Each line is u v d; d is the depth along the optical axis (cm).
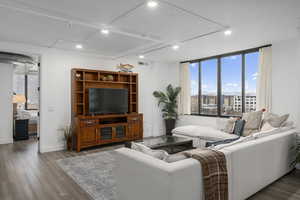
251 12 283
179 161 177
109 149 492
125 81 610
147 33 380
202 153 197
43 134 471
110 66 590
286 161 325
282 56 432
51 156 433
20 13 287
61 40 423
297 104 411
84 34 384
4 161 399
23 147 516
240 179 226
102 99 530
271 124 382
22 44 445
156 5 263
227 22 321
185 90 663
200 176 179
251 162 243
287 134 326
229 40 423
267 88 455
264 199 253
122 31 369
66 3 259
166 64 702
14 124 611
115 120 570
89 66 549
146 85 662
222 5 262
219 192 191
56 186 287
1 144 550
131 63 629
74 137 486
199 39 417
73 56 521
